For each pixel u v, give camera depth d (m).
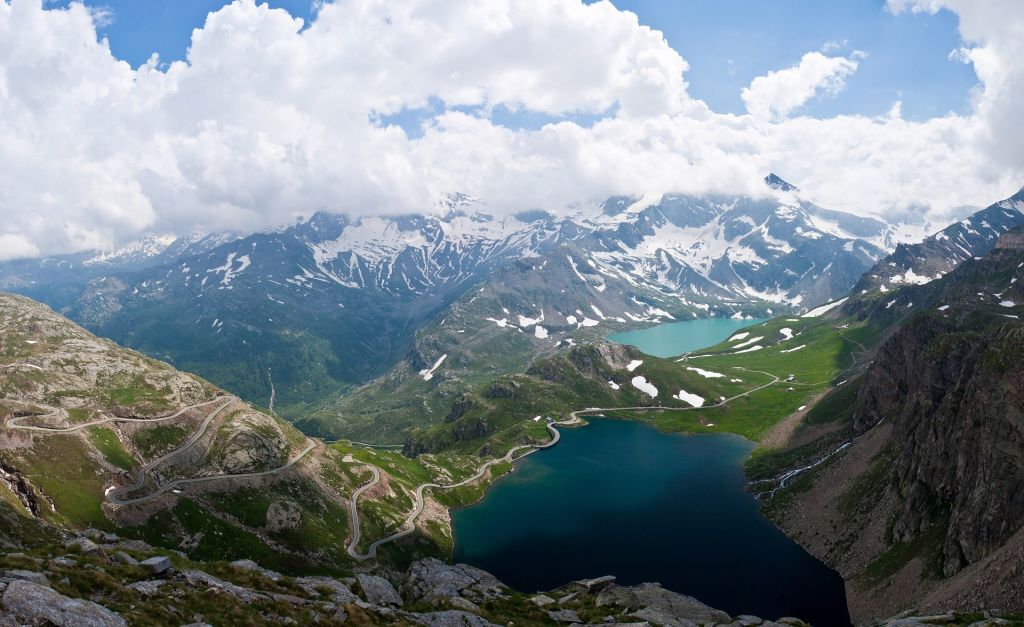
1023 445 134.12
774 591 169.50
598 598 116.94
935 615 103.44
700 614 110.31
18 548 103.19
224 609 71.94
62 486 191.25
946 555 142.50
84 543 87.75
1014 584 109.00
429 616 92.12
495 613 104.94
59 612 54.19
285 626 73.06
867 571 167.50
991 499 133.88
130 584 72.06
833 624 152.25
